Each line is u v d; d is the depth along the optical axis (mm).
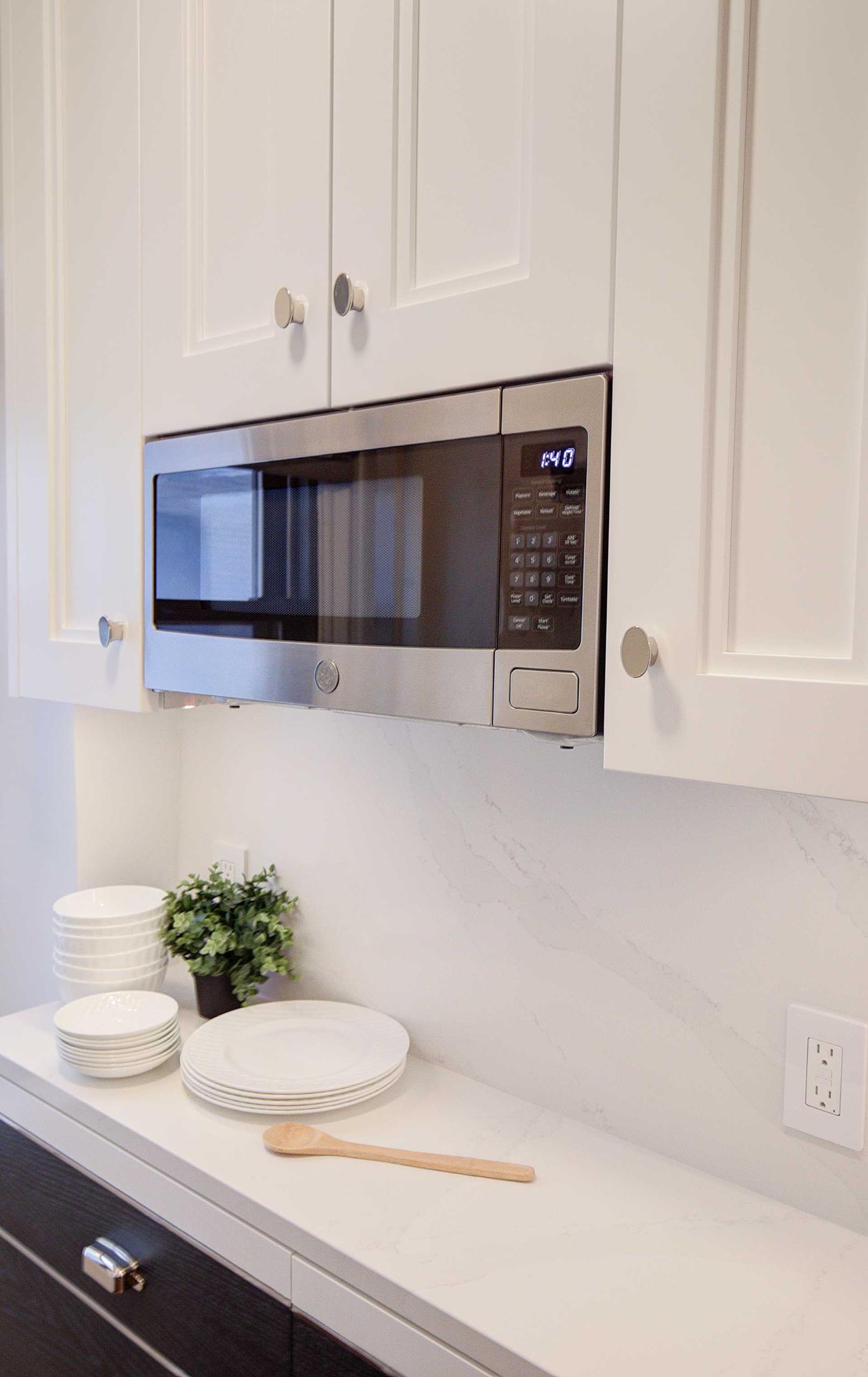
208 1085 1139
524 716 797
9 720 1662
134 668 1173
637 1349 794
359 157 902
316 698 953
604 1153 1096
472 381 830
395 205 881
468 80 831
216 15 1042
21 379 1300
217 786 1604
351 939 1400
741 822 1018
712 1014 1048
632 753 738
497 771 1220
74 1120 1187
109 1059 1199
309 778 1449
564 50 761
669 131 698
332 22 921
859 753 631
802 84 646
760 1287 876
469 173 833
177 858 1696
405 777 1320
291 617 977
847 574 642
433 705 854
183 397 1095
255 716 1525
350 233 914
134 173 1134
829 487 647
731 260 675
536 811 1185
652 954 1091
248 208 1021
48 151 1232
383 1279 875
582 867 1146
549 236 774
